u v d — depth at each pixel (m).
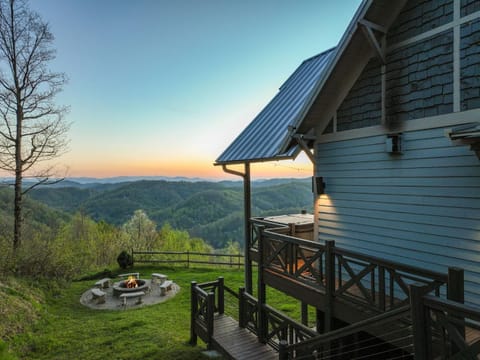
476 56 3.41
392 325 3.42
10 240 11.30
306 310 7.08
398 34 4.27
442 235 3.82
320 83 4.79
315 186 5.59
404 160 4.23
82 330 7.46
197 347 6.50
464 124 3.49
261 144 7.12
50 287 10.56
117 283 11.28
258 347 5.75
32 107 12.19
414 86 4.08
